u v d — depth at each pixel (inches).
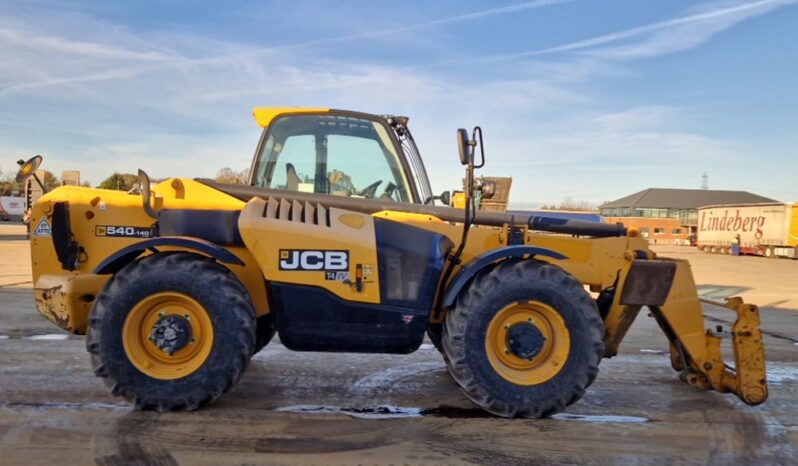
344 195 164.1
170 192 150.1
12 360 187.0
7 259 586.9
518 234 154.9
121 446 120.9
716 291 500.4
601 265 155.0
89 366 180.4
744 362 150.6
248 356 137.5
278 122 165.0
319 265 141.9
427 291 145.5
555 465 119.1
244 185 156.0
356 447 124.4
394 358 201.9
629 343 242.8
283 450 121.8
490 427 137.5
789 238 1164.5
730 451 128.3
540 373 141.1
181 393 134.8
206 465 113.9
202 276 135.0
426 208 156.9
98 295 135.3
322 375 178.9
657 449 128.3
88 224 152.1
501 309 138.5
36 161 169.2
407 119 176.7
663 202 2731.3
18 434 126.2
